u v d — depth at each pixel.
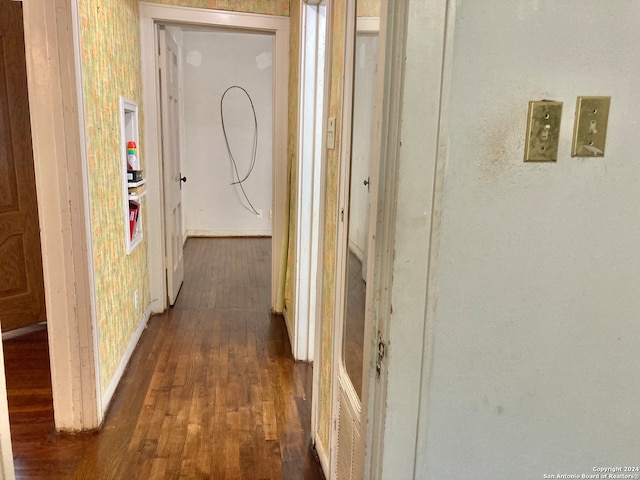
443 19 0.84
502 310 0.98
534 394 1.03
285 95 3.43
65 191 1.96
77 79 1.92
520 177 0.93
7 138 2.99
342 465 1.63
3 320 3.09
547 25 0.89
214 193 6.34
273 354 3.04
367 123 1.38
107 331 2.40
